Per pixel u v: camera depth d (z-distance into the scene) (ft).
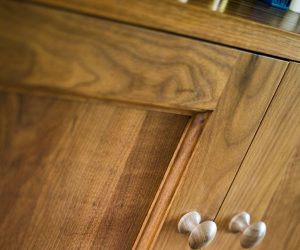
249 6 1.99
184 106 1.45
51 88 1.19
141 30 1.24
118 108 1.38
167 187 1.64
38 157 1.31
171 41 1.30
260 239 1.83
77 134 1.35
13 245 1.42
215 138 1.61
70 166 1.39
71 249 1.57
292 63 1.63
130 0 1.17
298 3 2.42
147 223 1.70
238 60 1.48
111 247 1.69
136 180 1.58
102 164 1.46
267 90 1.62
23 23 1.07
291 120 1.77
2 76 1.10
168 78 1.36
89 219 1.55
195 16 1.30
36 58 1.12
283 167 1.87
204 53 1.39
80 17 1.13
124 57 1.25
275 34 1.49
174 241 1.77
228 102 1.55
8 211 1.35
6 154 1.25
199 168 1.64
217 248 1.93
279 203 1.98
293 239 2.16
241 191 1.82
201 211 1.76
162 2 1.22
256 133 1.71
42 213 1.42
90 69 1.21
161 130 1.53
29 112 1.23
